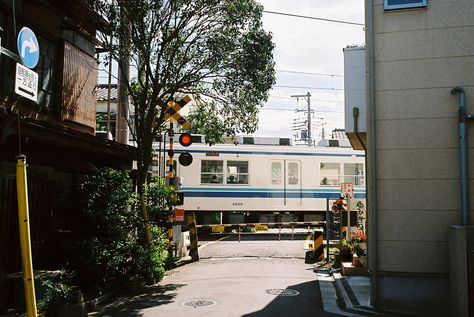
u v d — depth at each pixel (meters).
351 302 8.44
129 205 9.90
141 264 9.73
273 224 20.88
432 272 7.93
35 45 6.04
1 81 8.45
